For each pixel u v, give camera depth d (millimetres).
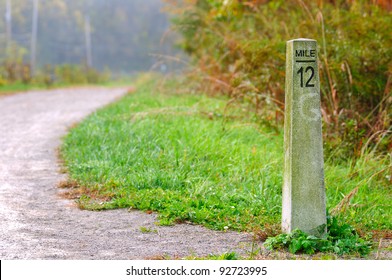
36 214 9406
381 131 11797
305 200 7785
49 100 28859
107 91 37219
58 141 15711
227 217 9023
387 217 9367
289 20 16781
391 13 14641
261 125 14258
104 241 8164
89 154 12820
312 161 7766
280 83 14727
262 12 18562
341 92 13438
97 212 9523
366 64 13477
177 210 9211
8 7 61250
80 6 77812
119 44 77688
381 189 10930
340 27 14258
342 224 8234
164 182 10555
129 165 11758
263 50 14547
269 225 8578
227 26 20000
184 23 23078
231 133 14008
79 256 7574
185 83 22250
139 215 9352
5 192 10711
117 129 14734
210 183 10414
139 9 79250
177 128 14219
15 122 19781
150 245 8008
